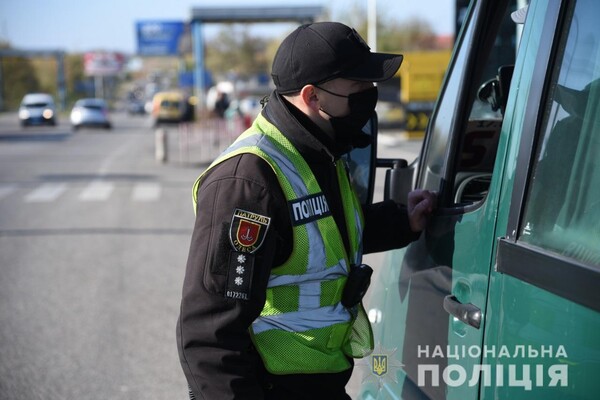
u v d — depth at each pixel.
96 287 6.62
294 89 1.86
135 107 76.38
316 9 25.44
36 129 43.31
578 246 1.49
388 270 2.48
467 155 2.36
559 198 1.58
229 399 1.70
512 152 1.77
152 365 4.75
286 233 1.78
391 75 1.82
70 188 14.09
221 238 1.72
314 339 1.83
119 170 17.66
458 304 1.92
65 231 9.44
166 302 6.13
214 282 1.71
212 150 22.30
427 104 16.53
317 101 1.87
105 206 11.75
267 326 1.84
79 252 8.12
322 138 1.89
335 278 1.86
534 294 1.58
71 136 35.28
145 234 9.17
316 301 1.84
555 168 1.62
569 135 1.60
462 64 2.27
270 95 1.95
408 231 2.19
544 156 1.66
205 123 24.97
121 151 24.33
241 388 1.71
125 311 5.89
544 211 1.62
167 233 9.23
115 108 100.00
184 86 45.66
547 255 1.54
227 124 22.45
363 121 1.91
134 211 11.17
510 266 1.68
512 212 1.72
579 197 1.53
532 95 1.74
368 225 2.20
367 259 6.82
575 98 1.60
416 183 2.47
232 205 1.73
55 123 45.72
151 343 5.15
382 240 2.20
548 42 1.71
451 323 1.98
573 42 1.64
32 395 4.32
